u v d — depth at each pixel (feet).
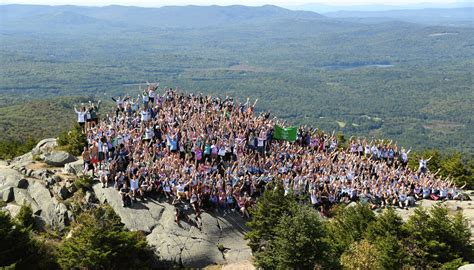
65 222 146.41
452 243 134.72
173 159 164.04
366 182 183.01
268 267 128.77
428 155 244.22
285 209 140.15
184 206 156.35
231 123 195.31
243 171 171.32
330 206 175.52
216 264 145.48
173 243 145.48
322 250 121.39
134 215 149.69
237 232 157.07
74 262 127.75
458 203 184.14
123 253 132.57
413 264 133.18
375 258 130.72
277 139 204.85
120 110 201.67
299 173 182.19
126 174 156.97
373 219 148.36
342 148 224.53
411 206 181.27
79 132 191.93
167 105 204.95
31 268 125.49
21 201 150.92
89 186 155.63
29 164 171.83
